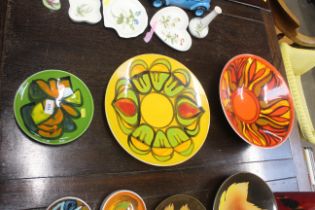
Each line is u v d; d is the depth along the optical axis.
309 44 1.51
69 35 0.79
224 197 0.82
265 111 1.02
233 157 0.91
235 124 0.92
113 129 0.74
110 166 0.73
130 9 0.90
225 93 0.95
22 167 0.64
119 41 0.86
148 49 0.90
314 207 0.87
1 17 0.72
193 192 0.81
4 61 0.69
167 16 0.95
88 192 0.69
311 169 1.37
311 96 2.39
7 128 0.64
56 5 0.79
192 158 0.84
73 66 0.77
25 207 0.62
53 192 0.65
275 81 1.08
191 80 0.92
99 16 0.84
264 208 0.88
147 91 0.84
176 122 0.85
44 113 0.69
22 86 0.68
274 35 1.22
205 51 1.00
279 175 0.98
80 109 0.73
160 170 0.79
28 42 0.73
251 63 1.05
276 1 1.39
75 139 0.70
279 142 0.97
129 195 0.71
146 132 0.80
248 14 1.18
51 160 0.67
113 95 0.78
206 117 0.89
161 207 0.74
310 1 2.84
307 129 1.32
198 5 0.98
